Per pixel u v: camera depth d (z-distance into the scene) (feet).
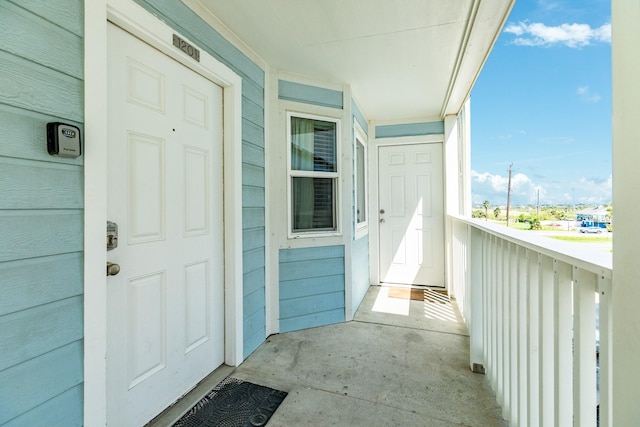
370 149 14.34
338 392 6.04
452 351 7.77
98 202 4.10
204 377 6.47
